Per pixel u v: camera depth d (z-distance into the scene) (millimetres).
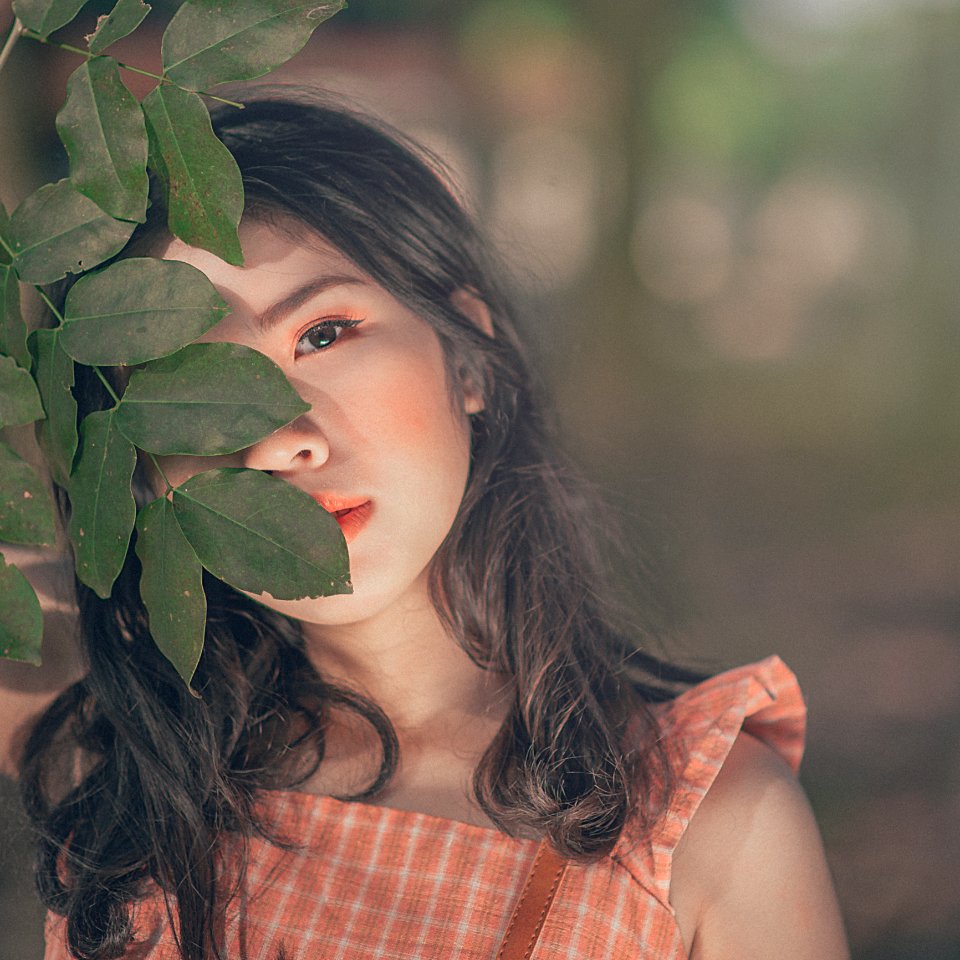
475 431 1396
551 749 1280
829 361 10969
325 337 1196
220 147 953
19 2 979
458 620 1359
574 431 2230
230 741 1355
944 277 11625
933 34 13164
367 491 1159
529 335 1594
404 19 8875
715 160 16703
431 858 1262
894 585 5633
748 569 5832
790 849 1251
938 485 7461
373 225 1264
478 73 10133
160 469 987
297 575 954
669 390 9844
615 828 1223
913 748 3885
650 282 11336
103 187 952
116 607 1363
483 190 10148
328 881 1277
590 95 10312
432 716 1365
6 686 1524
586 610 1446
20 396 967
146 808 1332
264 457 1084
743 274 15242
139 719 1355
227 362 966
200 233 969
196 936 1261
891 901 3098
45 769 1482
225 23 953
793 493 7297
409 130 1617
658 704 1391
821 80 16406
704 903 1238
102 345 971
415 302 1270
